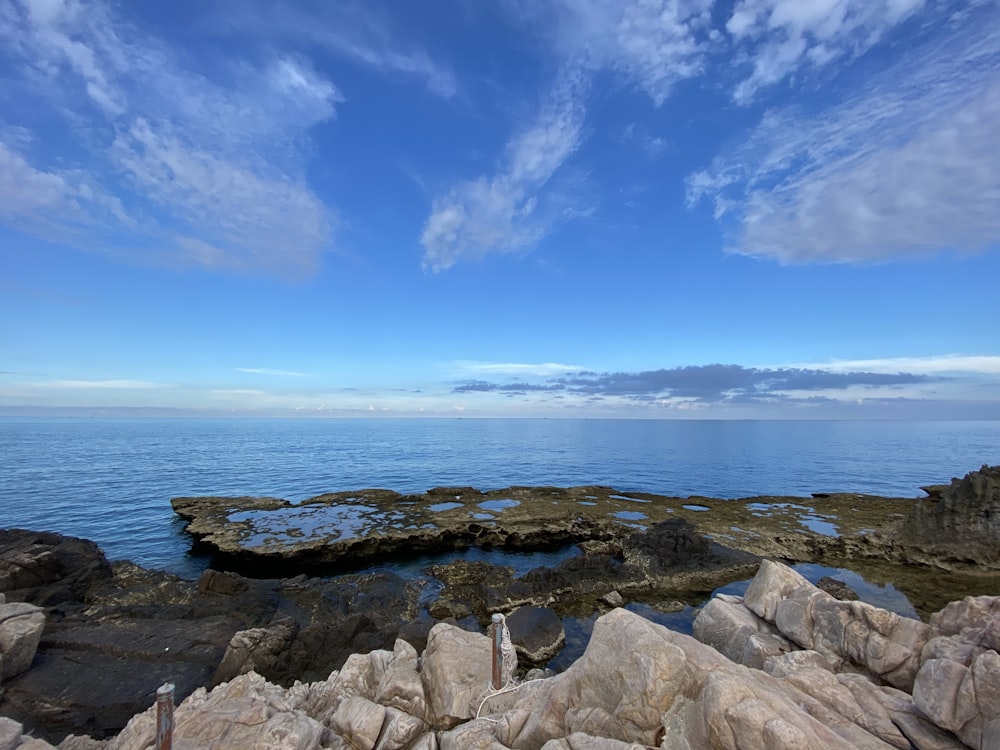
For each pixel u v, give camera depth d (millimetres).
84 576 24719
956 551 29094
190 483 62719
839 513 40250
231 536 32906
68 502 49250
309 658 17031
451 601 23922
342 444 136875
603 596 24609
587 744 7055
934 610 23141
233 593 23312
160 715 7715
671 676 7441
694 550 29469
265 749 8789
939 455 101625
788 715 6801
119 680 15562
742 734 6395
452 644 11812
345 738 9898
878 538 32125
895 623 11039
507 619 20297
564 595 24828
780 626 12664
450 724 9992
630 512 40562
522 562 31500
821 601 12148
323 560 31062
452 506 42625
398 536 33094
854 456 98812
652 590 25688
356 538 32375
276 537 32719
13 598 21609
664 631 8953
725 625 13375
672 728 6980
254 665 16172
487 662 11352
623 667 7801
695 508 42531
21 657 15398
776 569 14008
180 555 32625
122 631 18234
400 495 46719
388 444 137875
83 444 125938
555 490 49594
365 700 10391
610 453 106688
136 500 50562
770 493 56719
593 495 47844
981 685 8008
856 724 8539
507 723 8805
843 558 30406
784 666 10430
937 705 8398
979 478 32594
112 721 14070
